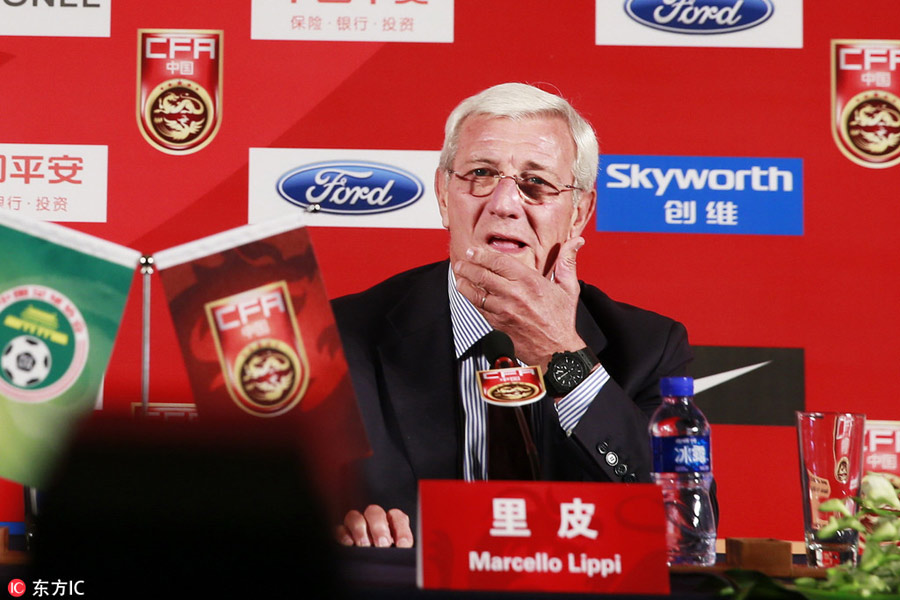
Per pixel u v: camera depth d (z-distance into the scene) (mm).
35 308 3582
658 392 7293
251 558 2301
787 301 8648
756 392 8570
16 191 8539
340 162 8695
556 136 7516
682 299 8641
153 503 2291
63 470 2262
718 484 8500
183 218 8609
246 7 8719
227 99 8680
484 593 3012
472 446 6520
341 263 8617
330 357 3697
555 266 6922
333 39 8742
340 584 2361
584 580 3102
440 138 8727
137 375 8203
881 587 3068
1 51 8578
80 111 8602
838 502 3484
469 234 7430
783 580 3578
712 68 8773
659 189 8703
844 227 8695
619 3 8773
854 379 8586
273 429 2312
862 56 8781
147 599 2299
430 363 6801
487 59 8766
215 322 3656
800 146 8742
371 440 6617
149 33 8672
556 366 5359
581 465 5590
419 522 3127
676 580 3434
